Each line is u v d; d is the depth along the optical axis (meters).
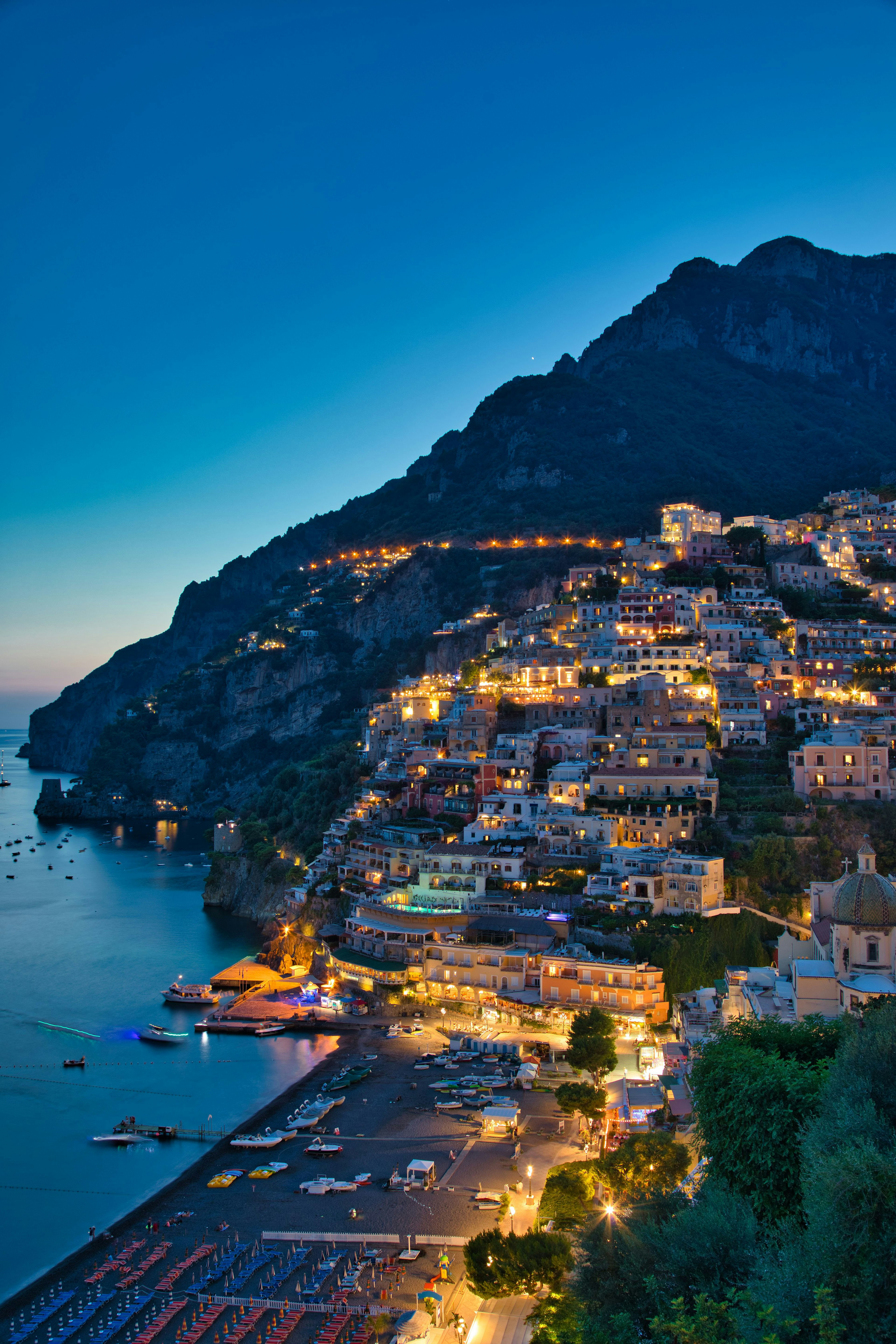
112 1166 132.25
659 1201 79.12
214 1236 113.25
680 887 177.00
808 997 114.31
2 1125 145.38
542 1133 132.38
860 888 116.12
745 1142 74.56
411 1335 88.81
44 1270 107.81
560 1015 164.75
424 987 186.38
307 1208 117.94
